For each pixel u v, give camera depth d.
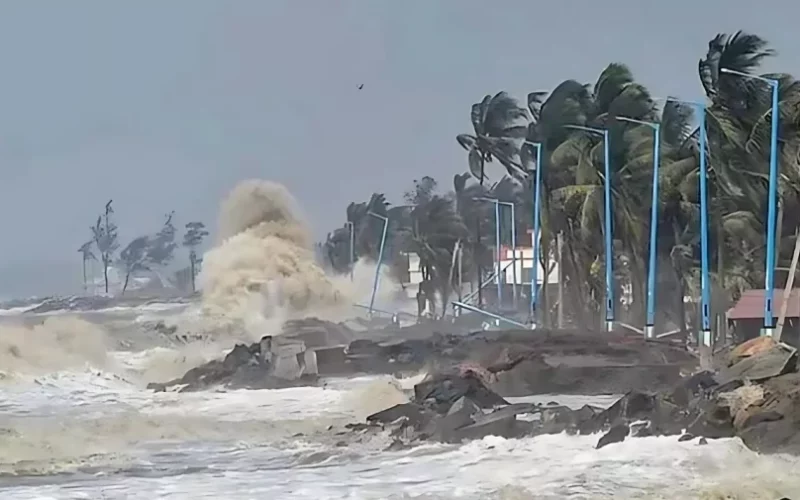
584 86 171.12
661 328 161.88
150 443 74.88
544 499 50.03
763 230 134.88
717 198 140.25
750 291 136.75
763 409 63.28
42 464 65.00
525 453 62.25
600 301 175.38
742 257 145.75
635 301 163.12
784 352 84.25
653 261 136.88
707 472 54.94
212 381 125.19
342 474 58.28
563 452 61.81
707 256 122.81
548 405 83.25
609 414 69.69
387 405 93.06
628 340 124.56
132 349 183.50
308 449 69.19
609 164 152.25
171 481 57.78
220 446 72.56
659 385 96.19
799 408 62.19
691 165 144.88
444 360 125.81
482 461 60.50
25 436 78.44
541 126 173.50
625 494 50.47
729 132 129.25
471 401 78.75
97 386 127.31
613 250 167.62
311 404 99.31
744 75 115.56
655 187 137.25
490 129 199.38
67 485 57.19
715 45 132.75
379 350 136.12
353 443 70.81
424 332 184.75
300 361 125.25
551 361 105.31
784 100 124.94
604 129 159.00
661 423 66.56
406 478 56.34
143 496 53.41
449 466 59.47
